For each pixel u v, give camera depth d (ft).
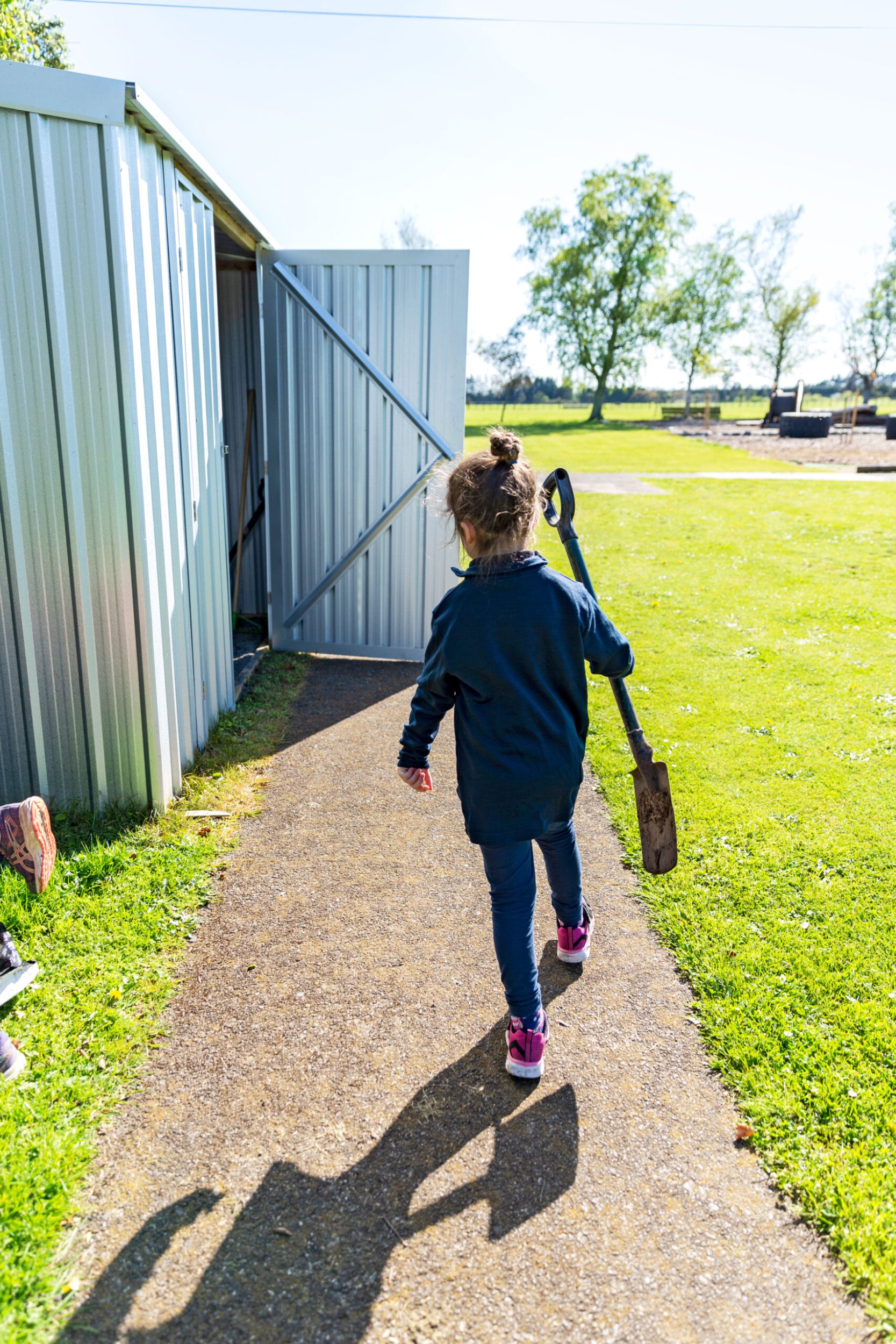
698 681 18.04
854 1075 7.27
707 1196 6.27
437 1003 8.40
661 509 42.42
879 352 181.78
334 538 19.22
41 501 10.53
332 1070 7.48
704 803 12.52
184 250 12.53
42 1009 7.94
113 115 9.64
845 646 20.35
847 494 47.29
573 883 8.42
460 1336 5.27
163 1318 5.33
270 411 18.51
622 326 169.07
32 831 6.80
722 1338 5.27
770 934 9.37
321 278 17.76
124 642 11.19
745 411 192.54
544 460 73.82
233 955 9.09
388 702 17.20
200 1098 7.12
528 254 173.17
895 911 9.80
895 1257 5.66
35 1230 5.72
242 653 19.80
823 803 12.51
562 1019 8.18
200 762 13.67
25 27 41.83
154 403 11.12
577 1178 6.42
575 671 6.83
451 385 18.02
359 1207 6.15
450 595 6.84
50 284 9.96
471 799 6.85
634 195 165.17
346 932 9.56
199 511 13.71
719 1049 7.72
